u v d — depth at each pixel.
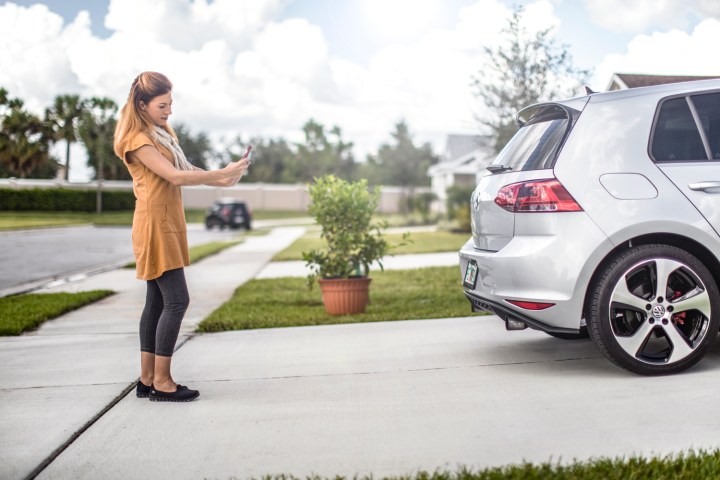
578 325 3.88
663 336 3.98
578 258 3.82
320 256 7.05
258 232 31.38
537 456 2.83
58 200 48.75
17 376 4.52
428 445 3.01
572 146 3.96
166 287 3.81
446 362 4.50
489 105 14.25
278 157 84.75
